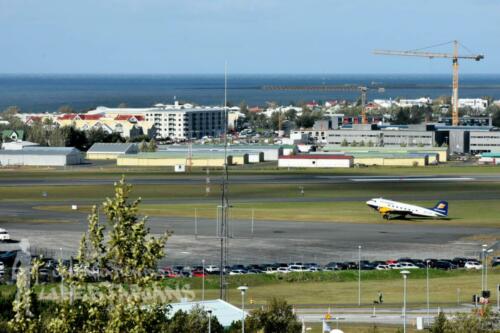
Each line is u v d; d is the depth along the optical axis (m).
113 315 82.75
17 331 83.06
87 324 83.19
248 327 156.25
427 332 176.00
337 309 199.75
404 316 173.62
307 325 183.12
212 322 152.25
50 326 83.88
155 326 84.50
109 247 85.06
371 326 181.88
